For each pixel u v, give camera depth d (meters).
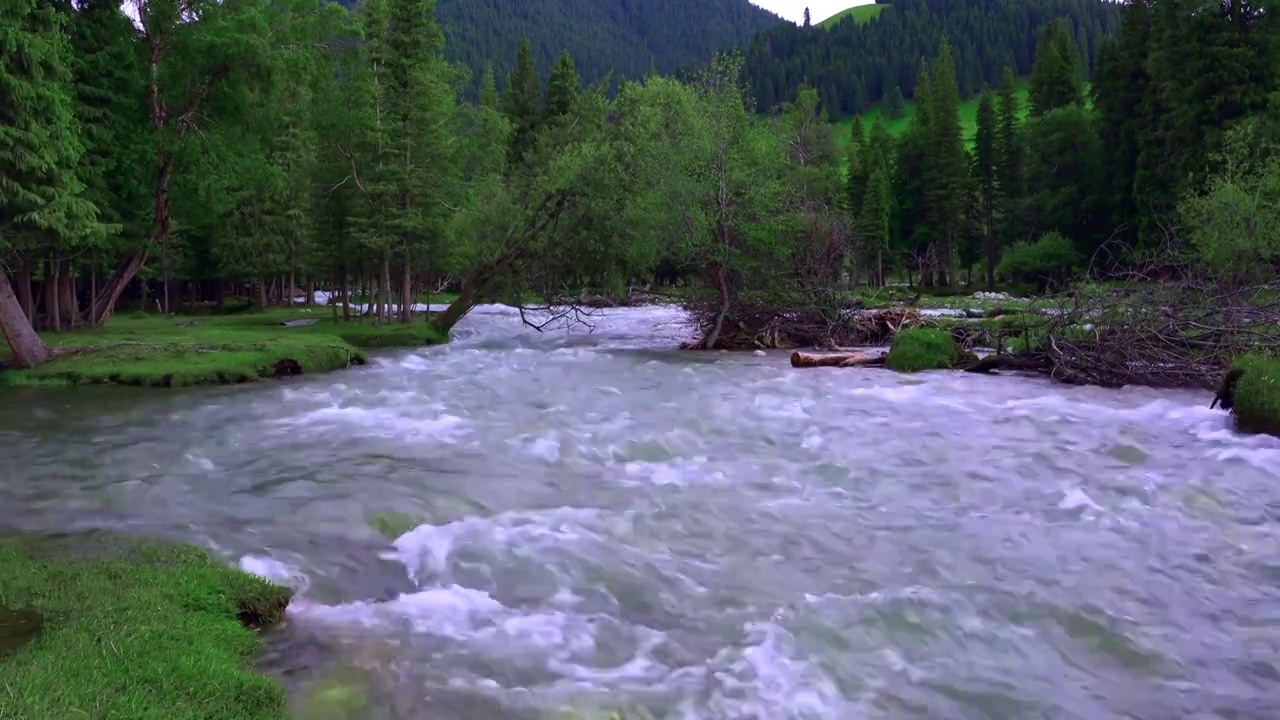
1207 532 8.51
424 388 18.78
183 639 5.58
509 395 17.56
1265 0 42.62
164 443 12.76
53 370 19.97
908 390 17.75
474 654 5.89
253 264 52.25
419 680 5.50
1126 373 18.25
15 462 11.52
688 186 27.92
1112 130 54.97
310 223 41.72
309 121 35.66
